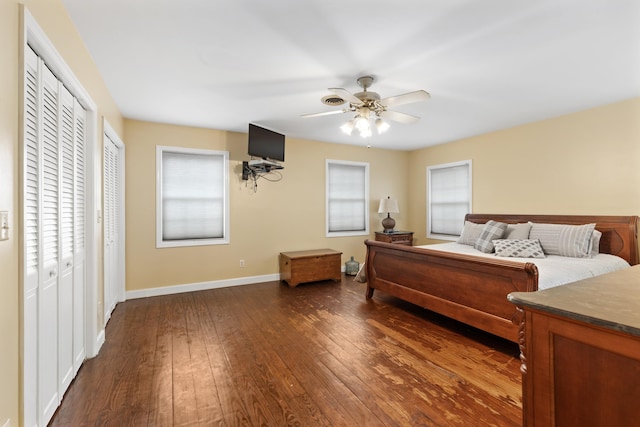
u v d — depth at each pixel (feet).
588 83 9.17
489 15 5.99
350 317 10.62
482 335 9.12
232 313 11.03
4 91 3.78
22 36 4.15
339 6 5.74
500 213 14.51
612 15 5.96
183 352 8.04
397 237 17.60
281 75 8.62
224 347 8.34
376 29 6.48
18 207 4.14
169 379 6.76
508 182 14.17
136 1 5.58
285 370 7.15
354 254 18.34
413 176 19.65
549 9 5.80
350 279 16.33
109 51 7.30
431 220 18.48
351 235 18.19
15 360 4.07
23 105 4.18
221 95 10.09
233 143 14.73
